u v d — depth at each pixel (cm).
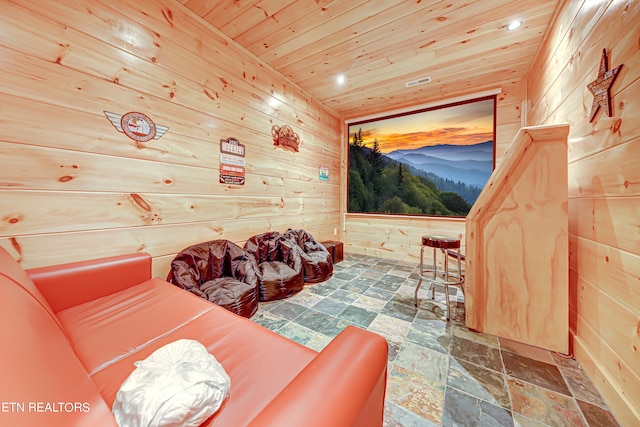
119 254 162
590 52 137
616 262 112
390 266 341
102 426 38
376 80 307
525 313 159
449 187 349
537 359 144
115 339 99
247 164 256
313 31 217
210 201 220
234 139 241
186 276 176
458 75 291
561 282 149
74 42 139
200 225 212
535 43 229
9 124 120
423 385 124
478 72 284
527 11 190
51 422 34
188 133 200
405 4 185
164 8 181
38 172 129
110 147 155
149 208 177
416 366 138
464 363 141
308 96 349
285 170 311
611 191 117
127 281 148
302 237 309
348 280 281
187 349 80
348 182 435
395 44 235
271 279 218
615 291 112
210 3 188
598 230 127
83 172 145
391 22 205
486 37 222
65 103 137
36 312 70
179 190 196
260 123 271
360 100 368
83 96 143
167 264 189
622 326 107
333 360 56
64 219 138
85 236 146
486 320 171
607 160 120
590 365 127
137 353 92
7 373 37
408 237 378
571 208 158
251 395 72
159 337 102
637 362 97
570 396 116
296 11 194
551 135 148
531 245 157
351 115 429
